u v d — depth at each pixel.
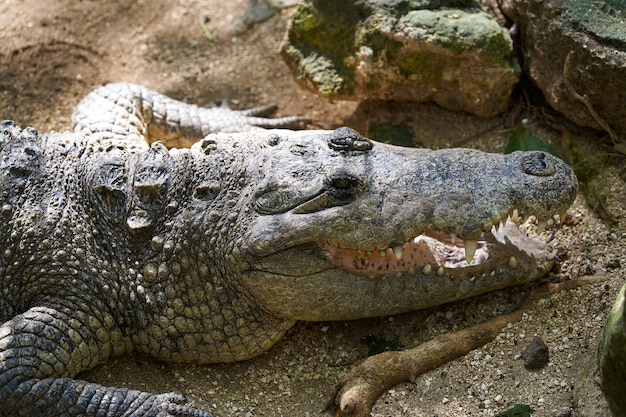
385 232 7.46
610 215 8.66
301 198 7.54
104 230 7.94
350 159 7.80
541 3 9.21
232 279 7.80
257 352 8.16
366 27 9.83
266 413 7.64
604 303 7.80
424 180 7.63
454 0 9.91
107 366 8.11
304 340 8.35
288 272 7.63
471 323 8.13
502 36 9.57
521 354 7.57
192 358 8.12
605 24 8.74
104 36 12.41
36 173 8.20
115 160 8.16
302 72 10.42
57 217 7.95
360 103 10.88
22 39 12.16
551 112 9.81
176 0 13.02
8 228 7.93
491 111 10.05
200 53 12.21
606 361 6.15
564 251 8.55
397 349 8.08
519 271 8.12
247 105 11.31
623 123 8.89
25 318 7.62
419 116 10.36
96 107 10.00
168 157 8.12
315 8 10.16
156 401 7.39
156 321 7.91
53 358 7.52
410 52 9.68
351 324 8.39
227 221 7.73
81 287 7.83
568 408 6.91
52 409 7.29
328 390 7.83
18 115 11.13
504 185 7.59
